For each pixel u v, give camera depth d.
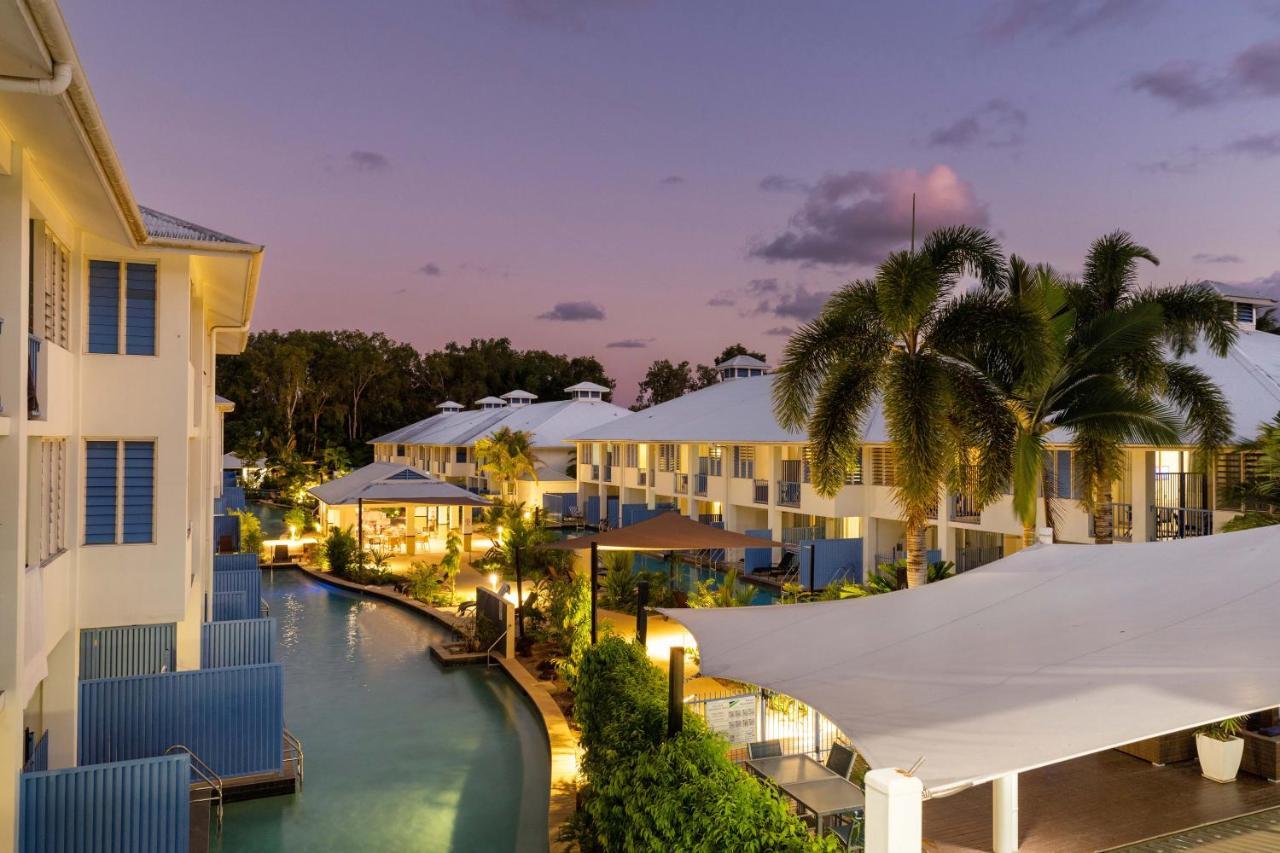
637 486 45.50
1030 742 5.89
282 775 13.59
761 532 34.75
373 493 33.31
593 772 10.48
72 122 7.28
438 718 17.48
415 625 25.48
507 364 98.50
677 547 21.02
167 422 11.63
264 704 13.36
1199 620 7.39
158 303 11.71
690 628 10.34
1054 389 19.56
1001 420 18.41
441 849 11.84
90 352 11.42
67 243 10.69
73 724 11.20
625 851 9.16
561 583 22.44
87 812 9.44
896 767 5.79
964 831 10.60
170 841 9.72
